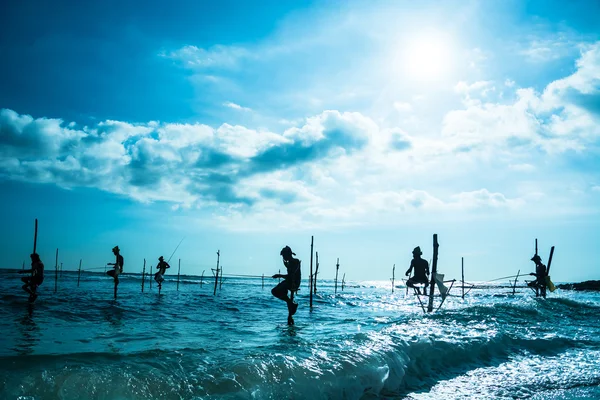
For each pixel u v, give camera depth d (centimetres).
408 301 3125
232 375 501
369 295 4209
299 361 567
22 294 2084
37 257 1591
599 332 1159
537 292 2500
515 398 595
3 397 380
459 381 667
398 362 654
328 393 524
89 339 856
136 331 993
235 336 942
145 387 447
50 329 994
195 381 478
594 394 630
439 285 1636
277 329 1089
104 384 434
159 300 2109
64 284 3784
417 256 1606
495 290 6309
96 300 1902
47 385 412
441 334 887
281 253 1247
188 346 786
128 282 5216
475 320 1166
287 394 496
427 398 576
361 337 752
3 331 934
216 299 2386
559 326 1225
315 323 1264
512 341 938
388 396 572
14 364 448
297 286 1219
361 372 581
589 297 3722
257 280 9756
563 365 799
